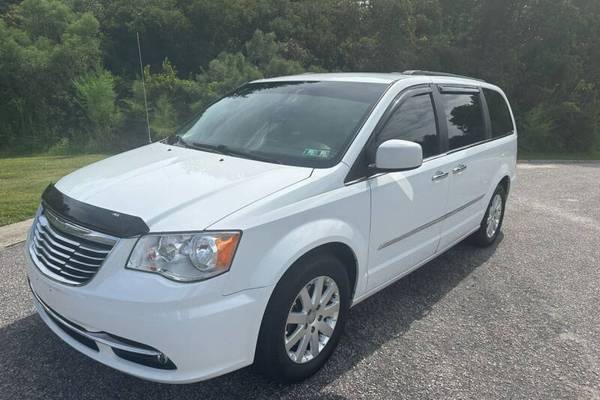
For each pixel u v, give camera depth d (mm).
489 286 4660
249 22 25172
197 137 3928
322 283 3018
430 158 4047
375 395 2965
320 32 24531
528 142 22984
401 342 3568
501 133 5559
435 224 4199
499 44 24234
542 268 5184
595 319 4062
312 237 2850
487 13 24000
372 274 3496
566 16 23453
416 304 4207
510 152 5746
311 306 2973
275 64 19938
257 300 2609
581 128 23734
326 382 3064
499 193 5691
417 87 4051
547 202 8711
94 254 2557
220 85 18734
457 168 4363
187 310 2404
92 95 18672
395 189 3533
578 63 23750
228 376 3070
